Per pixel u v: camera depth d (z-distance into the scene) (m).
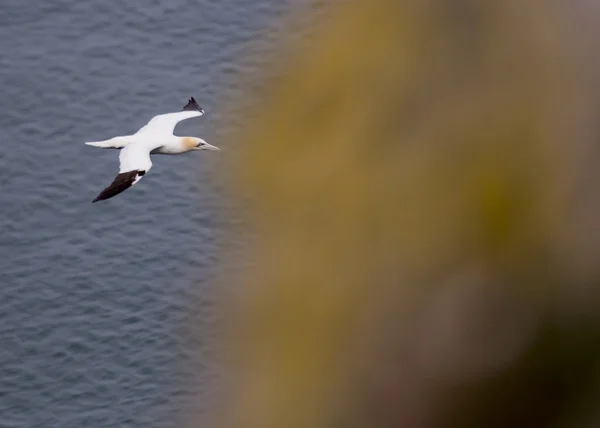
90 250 105.94
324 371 8.17
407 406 7.69
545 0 7.86
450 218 7.87
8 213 109.69
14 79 126.75
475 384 7.50
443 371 7.61
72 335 97.06
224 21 132.38
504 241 7.66
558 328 7.39
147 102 123.50
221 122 117.25
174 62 128.25
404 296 7.88
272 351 8.47
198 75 125.81
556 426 7.27
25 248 106.25
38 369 94.56
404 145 8.21
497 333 7.54
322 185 8.53
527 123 7.78
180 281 101.75
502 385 7.44
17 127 120.25
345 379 8.01
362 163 8.37
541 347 7.39
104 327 97.69
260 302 8.70
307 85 8.89
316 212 8.52
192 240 105.88
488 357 7.51
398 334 7.82
